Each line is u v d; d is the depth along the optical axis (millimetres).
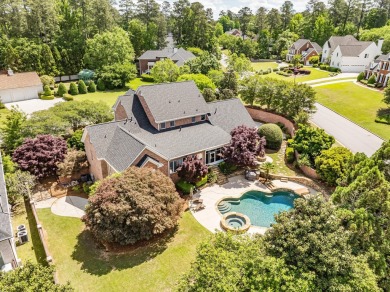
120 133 30031
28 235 22281
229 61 69625
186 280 13789
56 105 41312
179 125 34375
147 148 26656
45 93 62438
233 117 37406
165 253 20109
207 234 22078
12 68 68125
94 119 40688
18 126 34000
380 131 38469
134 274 18234
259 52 109250
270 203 26594
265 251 13992
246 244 14539
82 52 79688
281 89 43844
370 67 64062
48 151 30047
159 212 20594
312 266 12984
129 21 101375
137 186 21062
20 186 25469
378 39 86312
